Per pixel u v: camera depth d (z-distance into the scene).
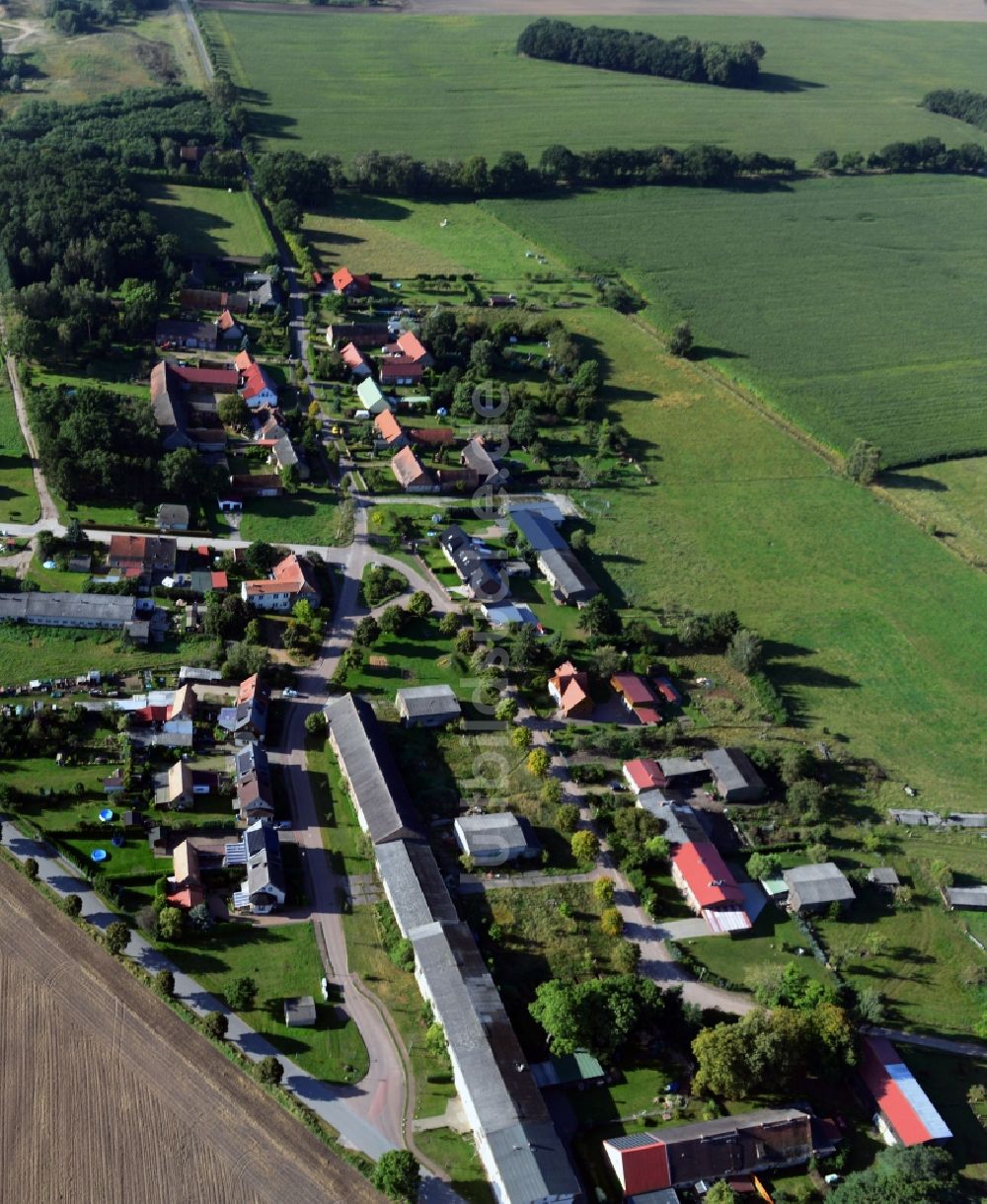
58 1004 126.25
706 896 150.00
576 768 170.50
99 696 169.50
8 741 157.00
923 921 155.75
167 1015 127.12
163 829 148.75
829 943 150.75
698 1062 131.00
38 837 146.38
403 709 174.12
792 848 163.50
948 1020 142.00
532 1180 111.12
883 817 171.62
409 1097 123.00
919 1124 125.12
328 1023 129.38
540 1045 130.25
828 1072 130.50
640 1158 116.88
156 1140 114.56
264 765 160.38
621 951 140.75
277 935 139.25
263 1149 115.38
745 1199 118.38
